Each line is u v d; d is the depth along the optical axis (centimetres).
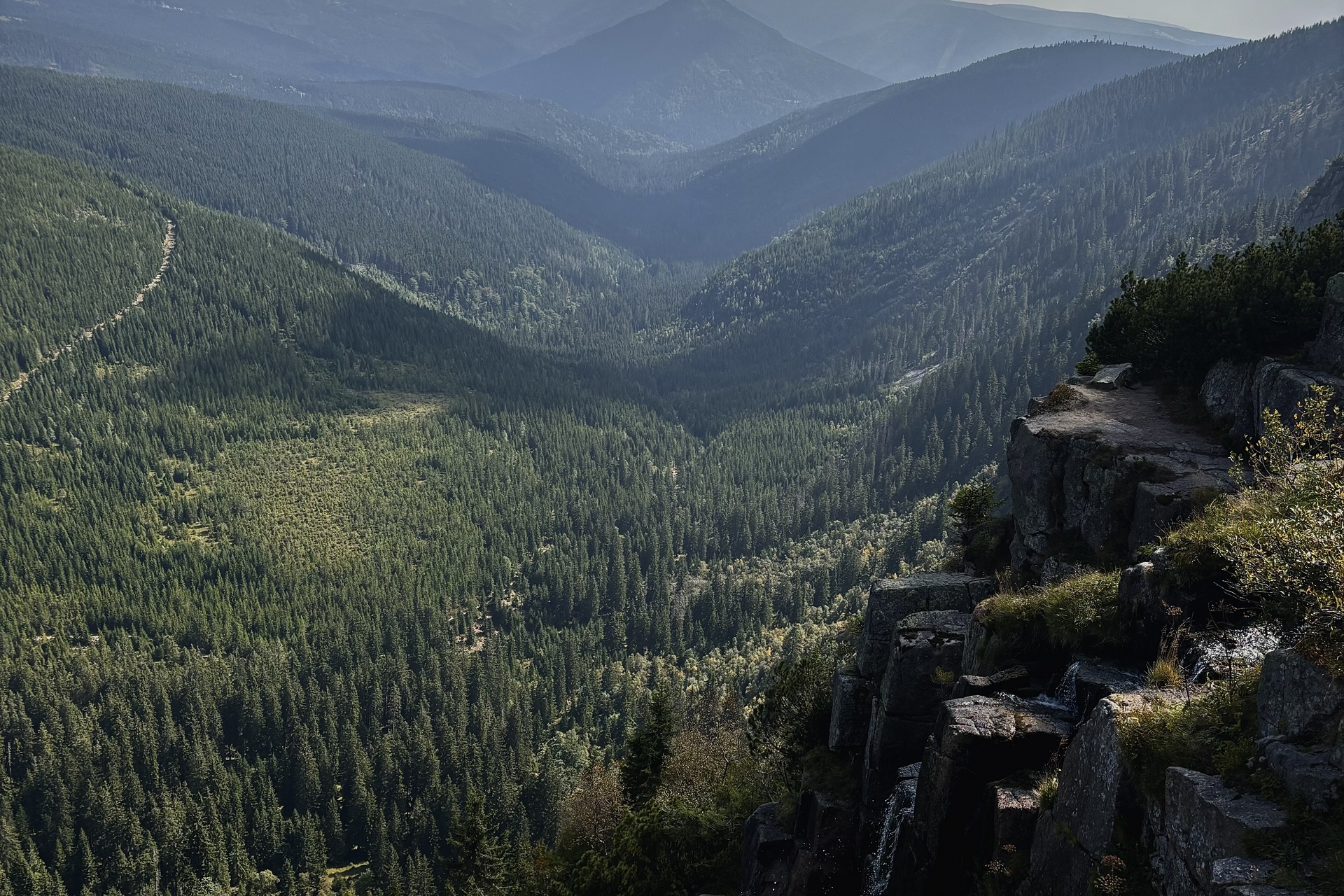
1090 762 1438
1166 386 3102
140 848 11775
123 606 18300
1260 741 1211
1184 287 3031
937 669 2388
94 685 15562
